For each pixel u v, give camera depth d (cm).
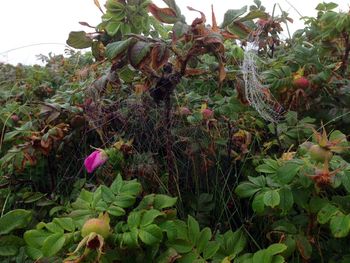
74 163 52
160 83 41
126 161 44
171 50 41
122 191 35
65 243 32
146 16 50
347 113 48
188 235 34
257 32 56
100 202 34
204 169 46
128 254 33
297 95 48
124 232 33
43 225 33
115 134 48
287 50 62
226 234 36
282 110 49
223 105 49
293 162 34
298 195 35
